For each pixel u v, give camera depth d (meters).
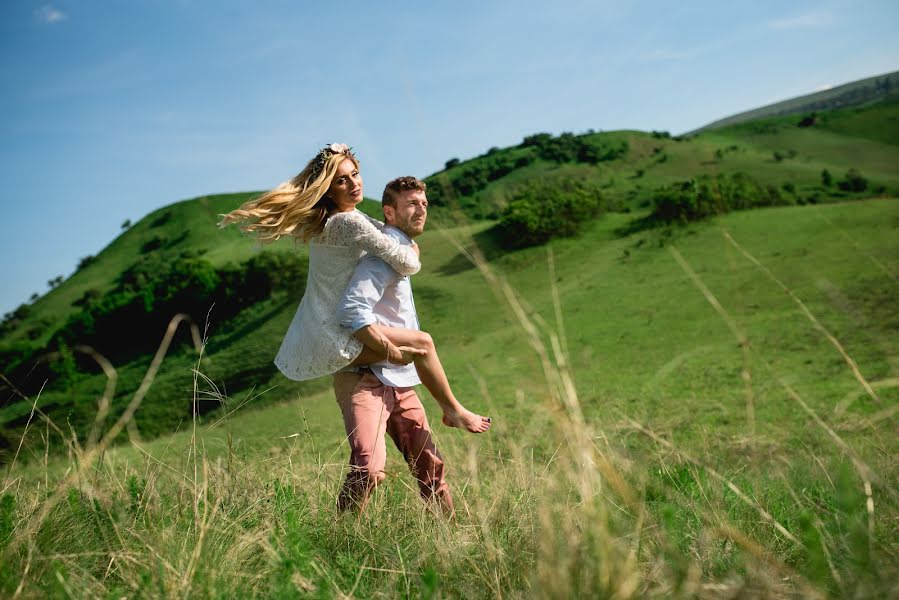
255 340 62.69
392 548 2.41
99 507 2.42
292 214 3.17
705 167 102.88
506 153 126.50
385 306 3.32
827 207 56.09
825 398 17.19
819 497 2.73
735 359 29.31
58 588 1.87
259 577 2.10
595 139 129.75
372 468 3.01
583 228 67.00
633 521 1.97
